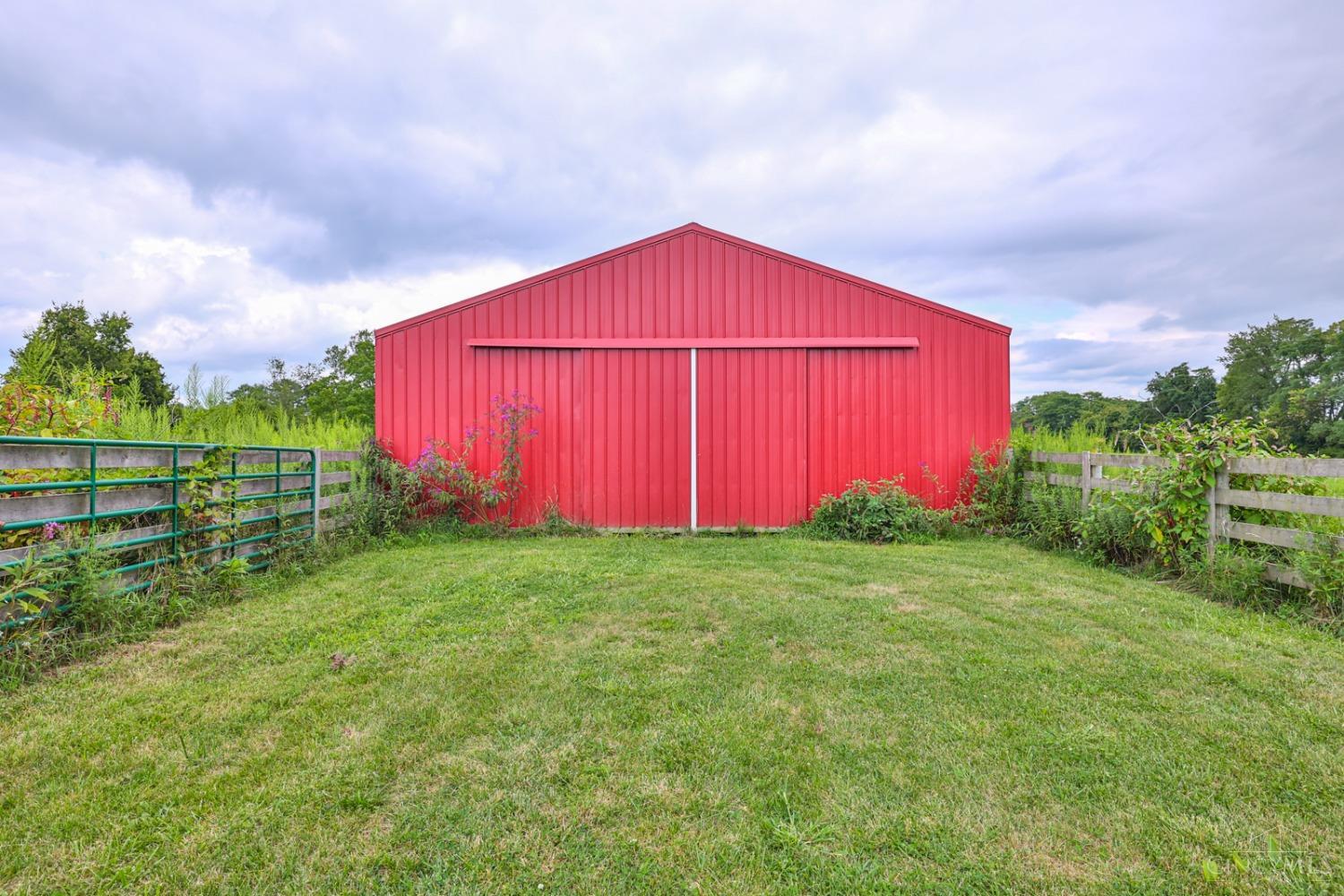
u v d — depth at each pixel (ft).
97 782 6.51
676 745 7.34
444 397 26.71
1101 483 20.16
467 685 9.23
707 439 26.86
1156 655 10.50
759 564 18.67
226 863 5.26
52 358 17.35
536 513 26.73
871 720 8.02
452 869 5.21
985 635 11.60
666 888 4.99
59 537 11.33
